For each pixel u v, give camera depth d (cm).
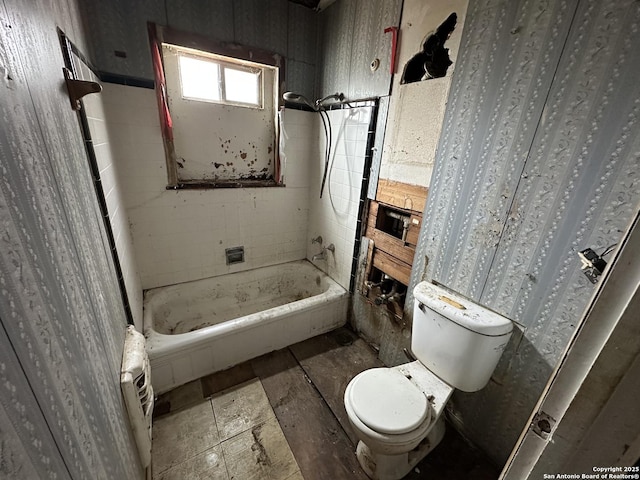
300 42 194
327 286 223
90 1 135
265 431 137
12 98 44
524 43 94
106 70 147
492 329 106
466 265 124
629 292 29
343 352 192
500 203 108
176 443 129
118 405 81
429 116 131
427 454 129
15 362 35
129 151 166
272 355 186
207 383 162
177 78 177
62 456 43
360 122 173
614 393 30
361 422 106
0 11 42
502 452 122
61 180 65
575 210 89
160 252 197
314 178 232
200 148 197
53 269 52
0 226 36
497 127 105
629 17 72
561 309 96
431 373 129
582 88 83
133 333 116
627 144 77
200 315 218
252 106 205
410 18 132
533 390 108
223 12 165
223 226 215
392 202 160
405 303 162
